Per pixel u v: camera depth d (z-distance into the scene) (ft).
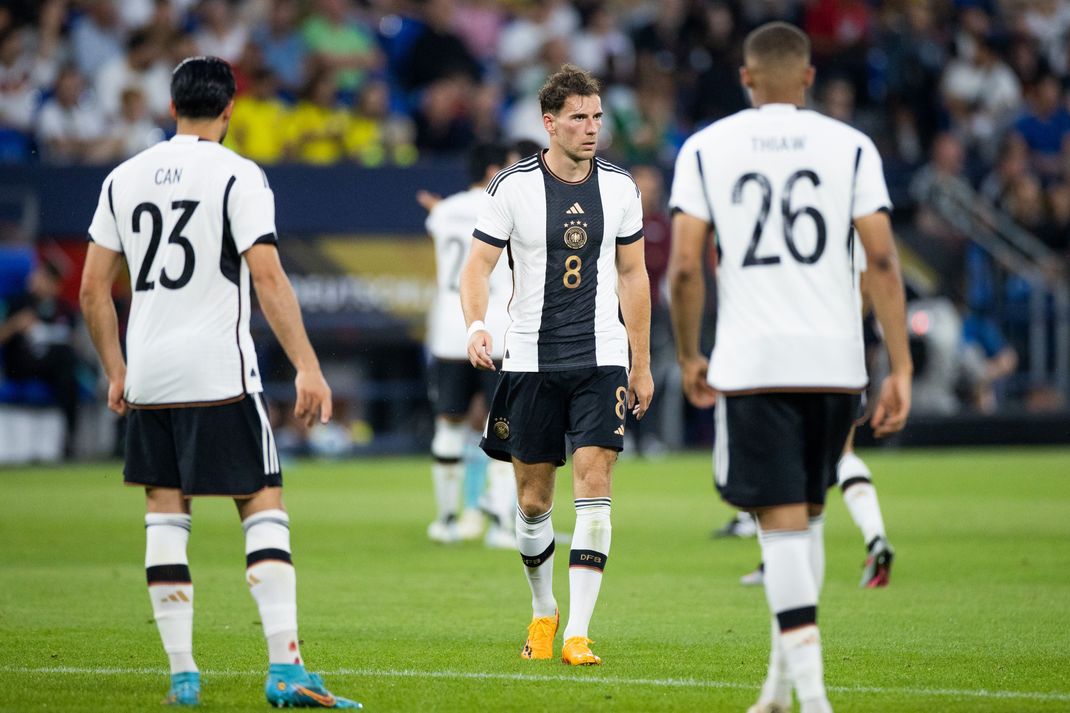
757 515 51.11
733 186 51.42
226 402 53.16
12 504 138.41
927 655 66.39
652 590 88.33
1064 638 71.20
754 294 50.67
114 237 55.31
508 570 97.50
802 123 51.78
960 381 207.00
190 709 53.26
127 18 219.20
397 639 71.10
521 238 65.82
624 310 67.36
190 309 53.36
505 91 231.09
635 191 67.26
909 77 242.78
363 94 204.44
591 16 244.83
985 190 222.07
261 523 53.62
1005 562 100.48
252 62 198.90
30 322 176.35
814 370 49.83
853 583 91.15
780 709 50.57
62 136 194.49
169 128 201.67
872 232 50.96
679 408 199.72
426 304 183.11
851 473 89.86
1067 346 215.10
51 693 56.59
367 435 192.54
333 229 180.34
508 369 66.74
